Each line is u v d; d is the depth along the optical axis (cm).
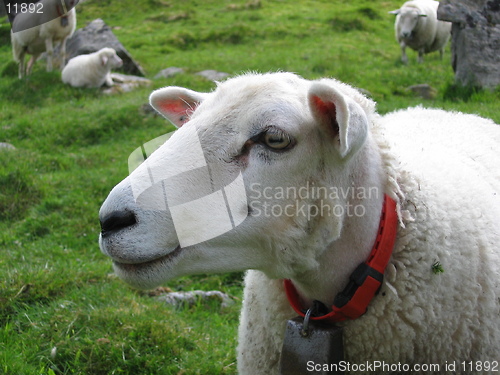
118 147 936
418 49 1489
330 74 1214
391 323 245
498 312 258
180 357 381
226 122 233
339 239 245
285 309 269
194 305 483
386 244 246
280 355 261
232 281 546
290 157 230
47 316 413
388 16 2180
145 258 224
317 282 251
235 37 1817
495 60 997
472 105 878
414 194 256
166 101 293
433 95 1045
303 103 235
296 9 2211
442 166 285
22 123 1035
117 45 1523
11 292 448
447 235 253
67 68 1323
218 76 1318
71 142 988
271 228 234
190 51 1745
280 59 1448
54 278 474
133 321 403
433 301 246
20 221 677
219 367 372
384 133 280
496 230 274
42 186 736
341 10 2133
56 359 371
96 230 643
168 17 2216
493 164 322
